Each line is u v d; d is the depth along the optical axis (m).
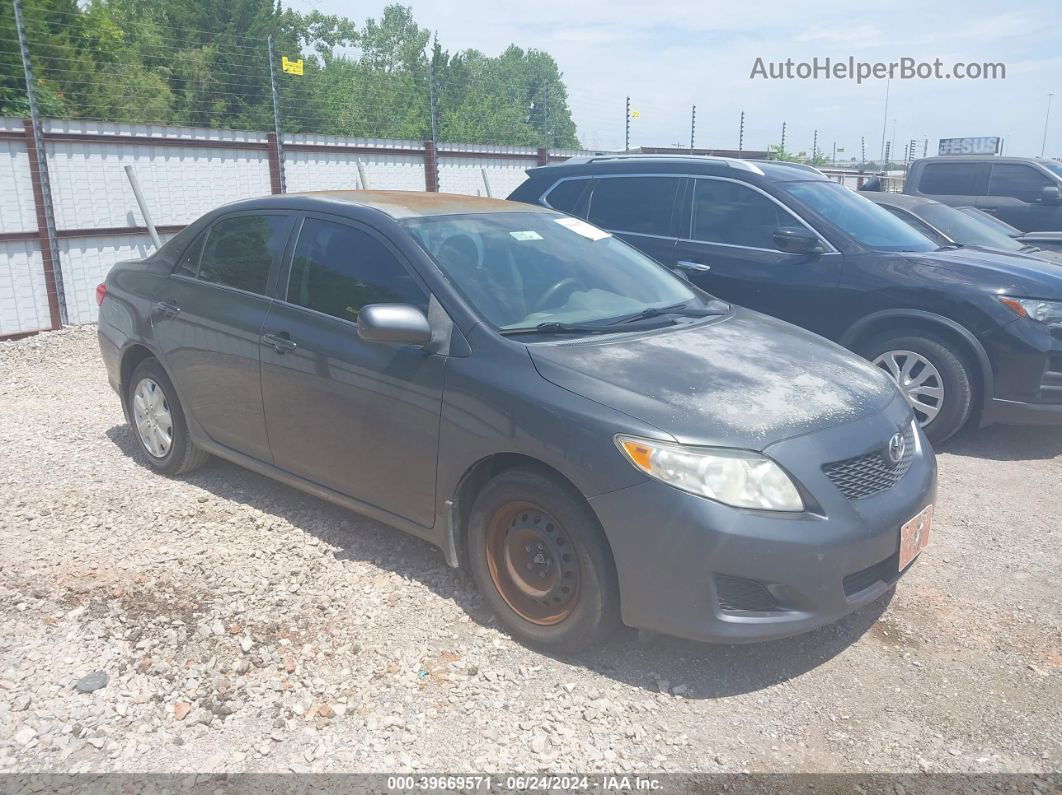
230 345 4.50
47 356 9.09
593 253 4.54
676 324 4.06
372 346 3.86
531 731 2.98
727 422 3.13
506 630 3.57
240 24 33.78
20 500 4.86
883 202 9.07
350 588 3.88
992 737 3.02
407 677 3.25
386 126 28.59
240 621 3.59
